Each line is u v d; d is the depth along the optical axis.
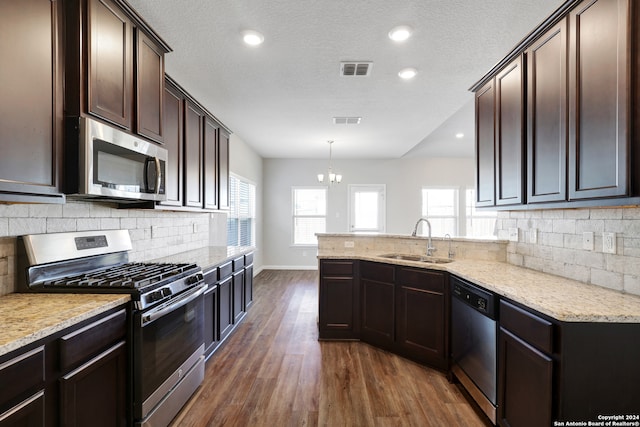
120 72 1.77
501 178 2.24
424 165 7.37
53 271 1.73
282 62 2.67
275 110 3.92
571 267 1.99
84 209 2.03
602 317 1.30
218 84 3.13
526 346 1.52
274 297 4.84
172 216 3.23
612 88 1.36
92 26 1.55
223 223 4.66
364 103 3.67
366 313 3.12
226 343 3.12
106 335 1.43
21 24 1.27
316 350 2.97
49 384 1.15
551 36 1.74
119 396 1.52
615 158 1.35
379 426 1.90
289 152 6.62
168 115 2.50
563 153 1.64
